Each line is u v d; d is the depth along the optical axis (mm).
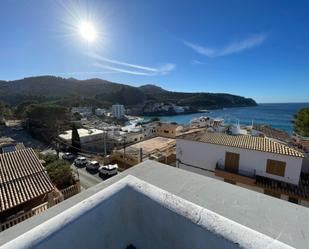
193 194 1828
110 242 1349
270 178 10680
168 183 2047
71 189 13688
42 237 1005
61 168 15297
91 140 38000
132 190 1441
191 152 13234
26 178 9844
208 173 12664
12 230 1404
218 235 987
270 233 1339
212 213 1137
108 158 24062
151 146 24016
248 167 11227
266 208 1634
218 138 13125
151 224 1342
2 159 11469
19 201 8352
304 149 14703
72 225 1125
